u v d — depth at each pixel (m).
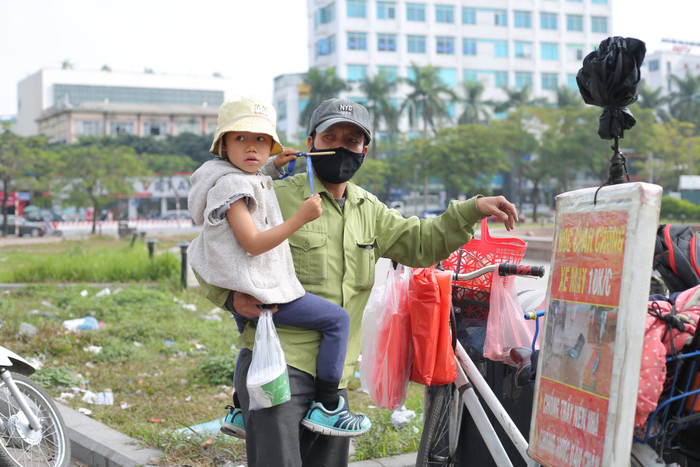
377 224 3.17
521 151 55.62
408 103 63.84
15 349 7.36
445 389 3.49
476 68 80.94
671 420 2.46
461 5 80.12
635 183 2.21
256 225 2.69
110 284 13.83
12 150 43.34
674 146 56.03
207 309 10.60
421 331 3.10
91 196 47.50
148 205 74.62
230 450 4.25
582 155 54.12
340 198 3.07
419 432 4.67
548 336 2.54
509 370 3.42
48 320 8.86
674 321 2.40
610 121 2.59
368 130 2.98
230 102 2.75
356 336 3.03
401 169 61.06
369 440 4.53
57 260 15.27
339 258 2.95
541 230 32.22
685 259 2.89
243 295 2.69
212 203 2.64
